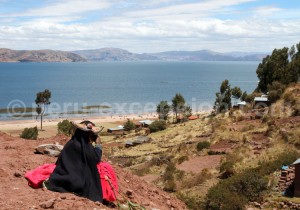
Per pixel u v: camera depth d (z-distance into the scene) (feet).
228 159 116.78
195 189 95.14
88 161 24.71
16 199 22.17
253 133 150.30
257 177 86.17
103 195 24.82
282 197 77.97
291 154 103.60
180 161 133.28
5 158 32.42
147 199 31.12
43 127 390.01
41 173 25.85
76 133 25.35
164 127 285.84
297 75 258.98
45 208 21.15
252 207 77.25
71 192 24.12
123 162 170.71
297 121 149.48
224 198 78.54
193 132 210.18
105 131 366.84
